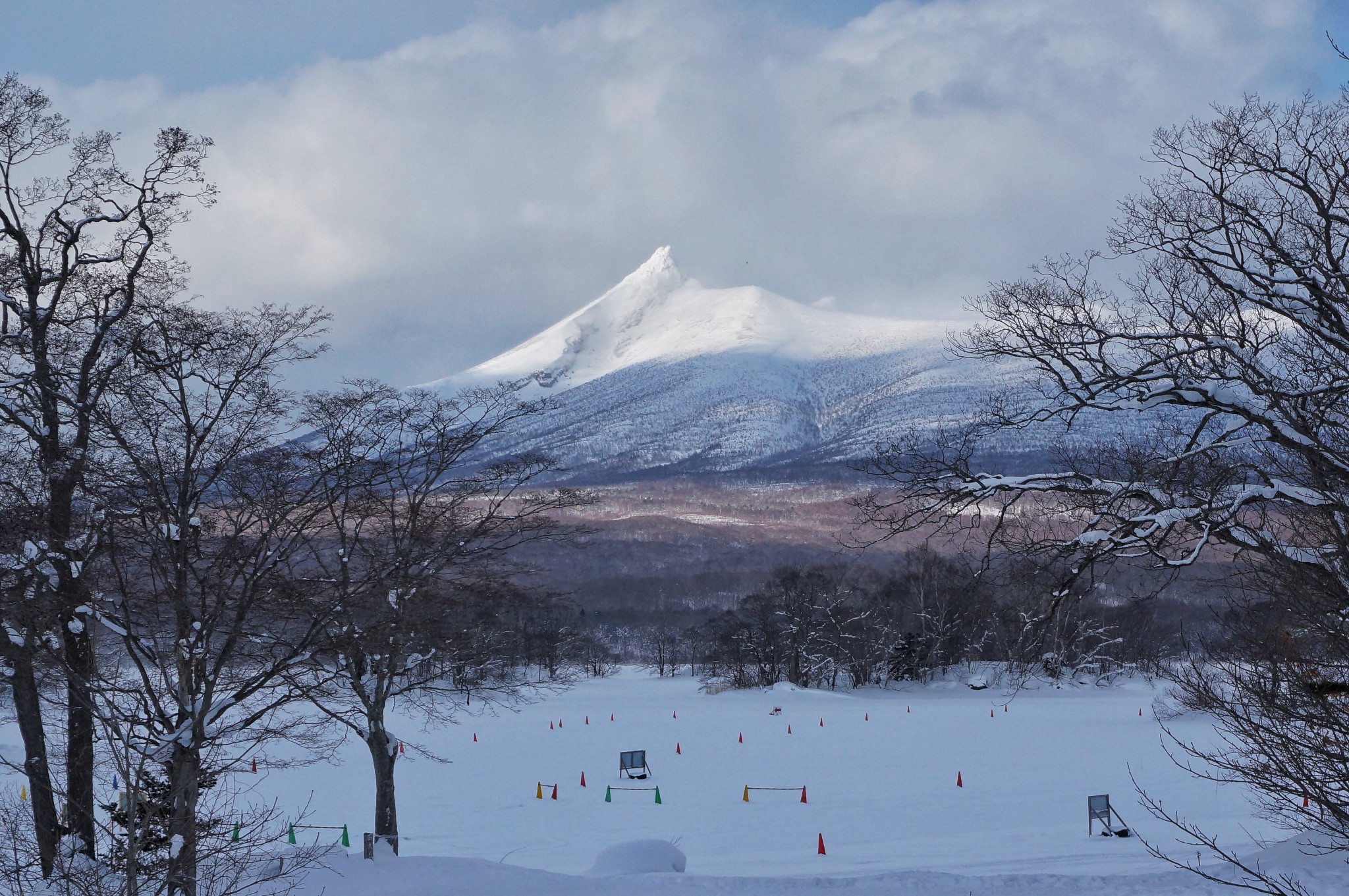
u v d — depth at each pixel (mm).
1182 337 14023
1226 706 11203
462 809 37312
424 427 24641
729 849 28688
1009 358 17547
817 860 25547
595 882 18984
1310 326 13055
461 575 24469
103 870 17531
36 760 18312
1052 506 15086
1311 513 12703
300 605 19500
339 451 22062
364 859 21156
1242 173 14453
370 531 23828
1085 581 15188
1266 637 11172
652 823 33875
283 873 19484
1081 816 32562
